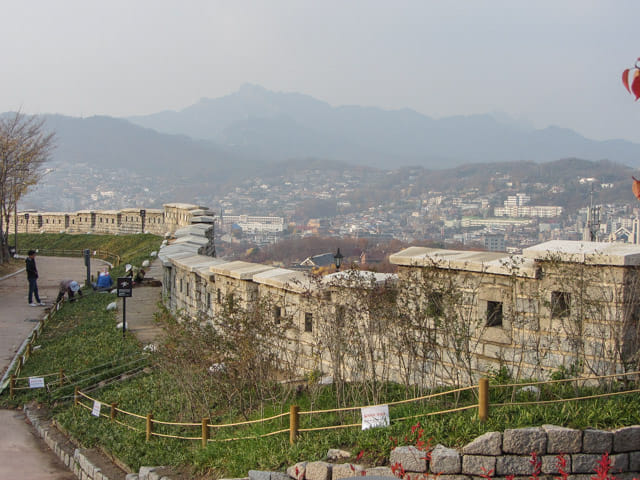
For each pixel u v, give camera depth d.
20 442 14.69
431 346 10.37
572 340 9.21
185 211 45.25
